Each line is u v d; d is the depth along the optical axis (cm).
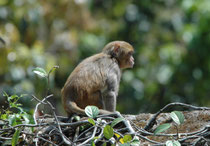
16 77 1521
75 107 842
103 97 928
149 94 1975
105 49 994
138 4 2275
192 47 1858
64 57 1952
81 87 870
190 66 1902
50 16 2014
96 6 2341
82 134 708
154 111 1942
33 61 1602
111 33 2206
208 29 1822
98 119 691
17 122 745
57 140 729
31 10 1852
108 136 619
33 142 711
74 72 898
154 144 656
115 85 934
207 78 1892
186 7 1870
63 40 1983
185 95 1923
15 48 1612
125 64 1010
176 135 648
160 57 2003
